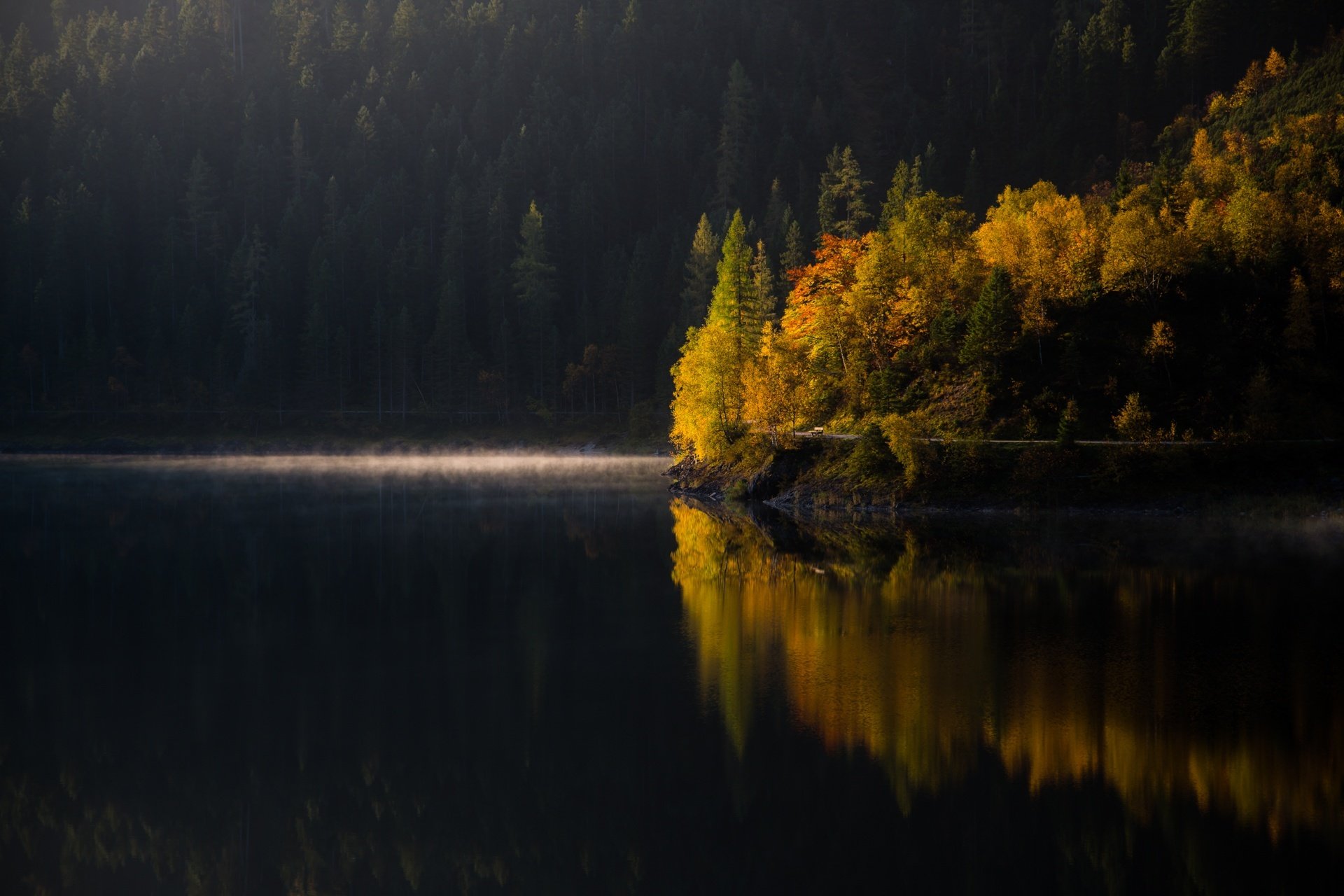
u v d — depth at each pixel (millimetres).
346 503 82562
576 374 165000
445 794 22250
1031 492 64750
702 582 45781
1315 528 54406
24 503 81688
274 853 19844
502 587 45281
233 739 25438
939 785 21953
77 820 21141
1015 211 99250
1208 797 21172
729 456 90438
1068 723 25469
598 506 80500
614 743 24672
